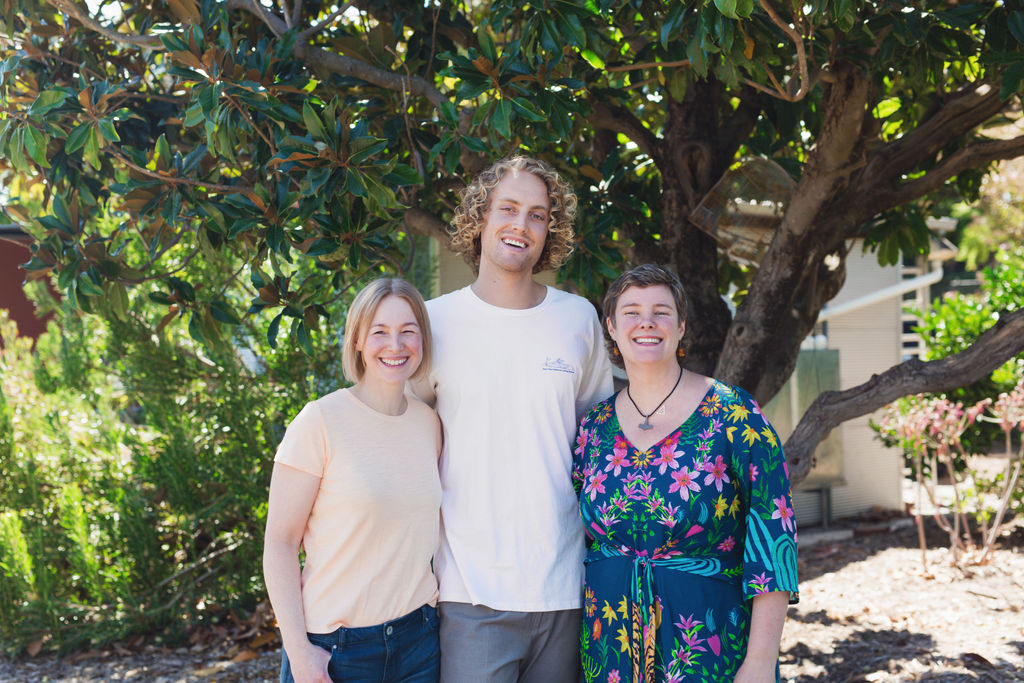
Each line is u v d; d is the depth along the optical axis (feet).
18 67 10.25
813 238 11.37
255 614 16.69
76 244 9.86
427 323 7.11
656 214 13.39
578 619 7.30
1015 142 10.89
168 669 14.71
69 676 14.46
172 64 10.85
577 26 8.43
